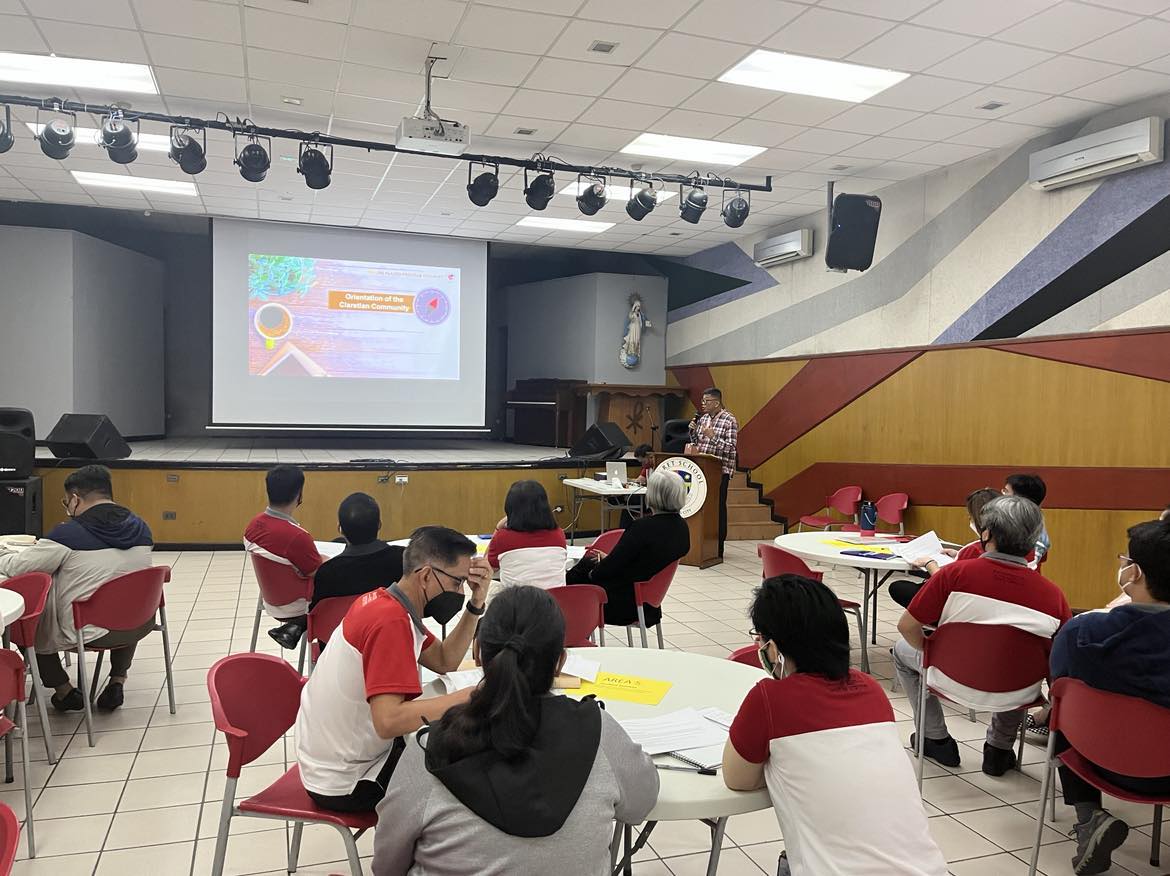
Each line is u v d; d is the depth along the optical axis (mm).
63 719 3709
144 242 12125
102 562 3529
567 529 8695
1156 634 2197
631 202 7395
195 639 4973
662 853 2684
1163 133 5418
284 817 1975
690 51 4949
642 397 11508
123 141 5742
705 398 8117
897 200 7801
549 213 9219
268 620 5414
